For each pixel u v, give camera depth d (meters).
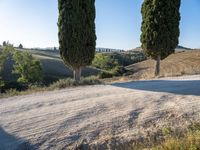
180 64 65.69
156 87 15.12
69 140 8.89
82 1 19.98
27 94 17.03
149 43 23.52
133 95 13.18
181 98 11.72
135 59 137.12
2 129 10.27
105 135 8.90
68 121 10.28
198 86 14.18
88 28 20.12
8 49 65.19
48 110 11.98
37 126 10.17
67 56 20.02
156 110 10.33
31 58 64.19
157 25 23.28
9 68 75.94
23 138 9.33
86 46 20.09
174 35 23.34
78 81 19.38
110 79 23.58
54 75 80.75
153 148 7.01
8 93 18.14
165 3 23.16
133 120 9.70
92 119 10.23
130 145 8.01
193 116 9.30
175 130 8.30
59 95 15.20
